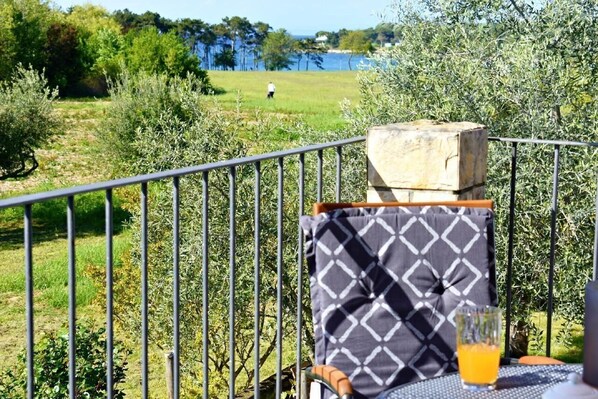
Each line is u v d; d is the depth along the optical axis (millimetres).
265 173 9430
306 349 9578
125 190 11117
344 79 74562
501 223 7645
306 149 3160
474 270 2738
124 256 10828
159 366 11742
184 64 53250
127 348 8859
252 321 9336
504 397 1946
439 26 8953
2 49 38031
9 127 20312
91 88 53219
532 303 8188
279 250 3141
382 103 9047
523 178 7602
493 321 1991
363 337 2701
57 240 19922
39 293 15438
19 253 19031
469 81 8258
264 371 10594
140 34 56156
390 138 3512
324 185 9203
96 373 7441
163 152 9812
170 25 117875
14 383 7340
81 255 17719
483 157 3650
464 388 2012
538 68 7934
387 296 2732
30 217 2090
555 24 7992
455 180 3424
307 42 125688
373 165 3561
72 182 25078
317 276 2756
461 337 2014
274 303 9641
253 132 10070
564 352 9180
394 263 2754
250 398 9211
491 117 8078
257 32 125125
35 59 48469
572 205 7715
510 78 7980
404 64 8711
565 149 7711
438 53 8656
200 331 9375
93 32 59719
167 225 9781
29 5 47500
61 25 52125
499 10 8523
